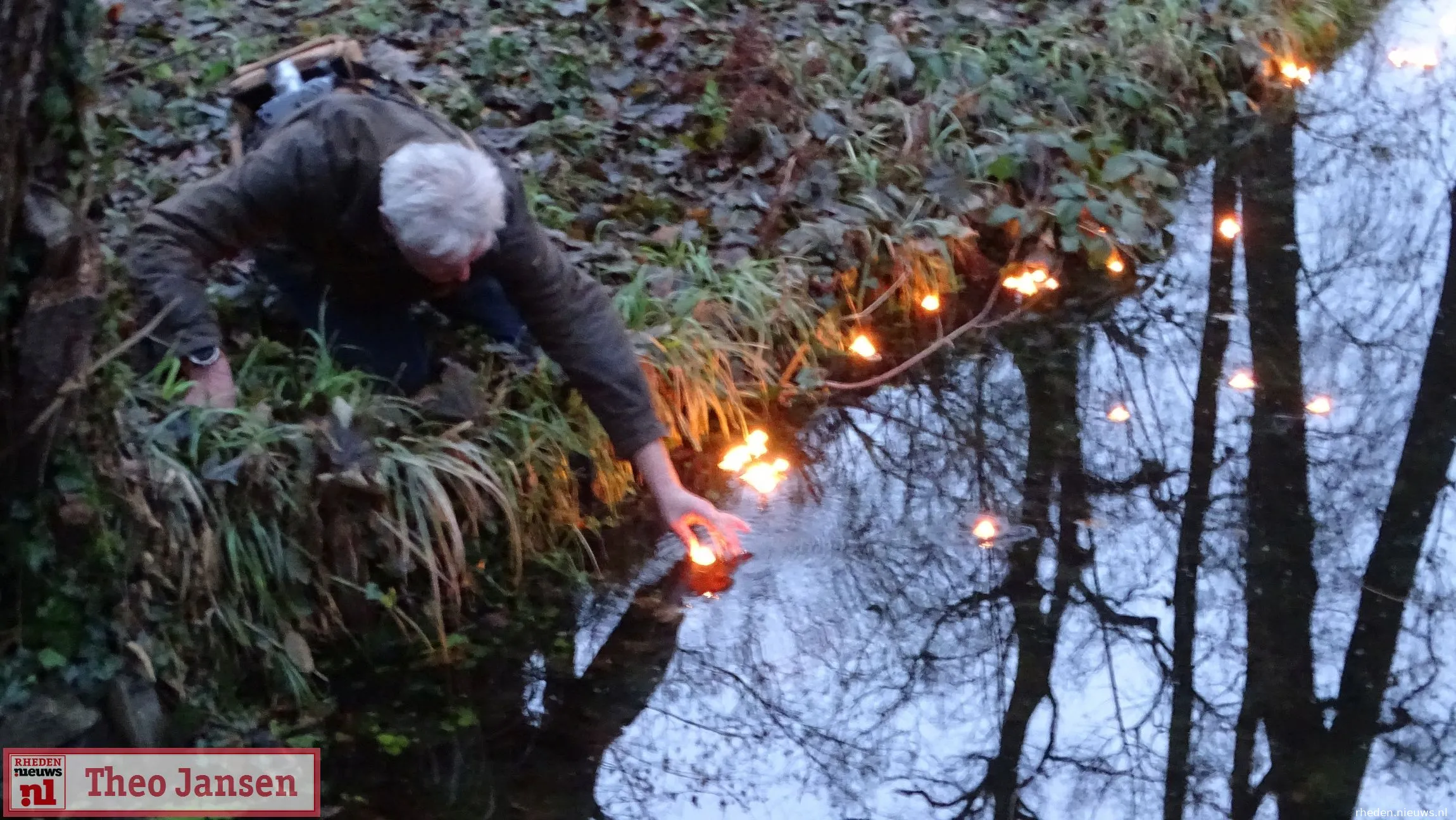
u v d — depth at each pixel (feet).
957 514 11.71
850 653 10.12
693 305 13.25
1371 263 16.02
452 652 10.00
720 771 8.91
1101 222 15.84
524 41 17.31
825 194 15.53
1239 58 20.86
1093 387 13.69
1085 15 20.79
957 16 20.03
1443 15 25.04
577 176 14.89
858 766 9.05
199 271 9.71
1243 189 18.07
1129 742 9.18
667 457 10.36
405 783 8.71
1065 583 10.80
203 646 8.94
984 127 17.40
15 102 6.43
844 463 12.53
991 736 9.27
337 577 9.79
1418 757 8.91
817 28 18.84
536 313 9.87
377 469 9.91
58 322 6.81
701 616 10.48
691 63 17.67
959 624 10.39
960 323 15.06
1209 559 11.02
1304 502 11.73
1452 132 19.86
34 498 7.19
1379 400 13.24
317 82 10.69
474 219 8.79
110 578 7.62
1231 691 9.59
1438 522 11.39
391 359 11.21
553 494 11.20
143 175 13.51
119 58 15.60
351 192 9.54
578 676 9.84
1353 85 21.74
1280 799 8.60
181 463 9.00
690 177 15.69
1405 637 10.06
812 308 14.30
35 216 6.66
